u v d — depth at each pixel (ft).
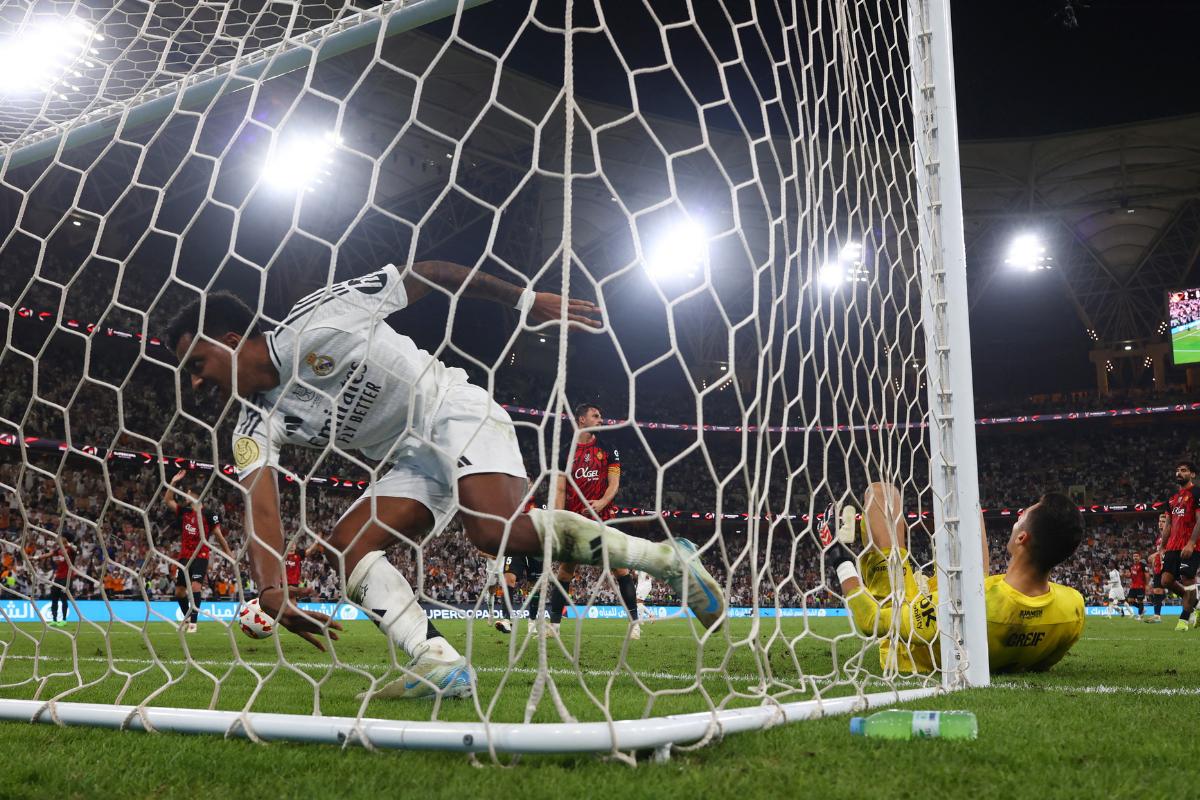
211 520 32.01
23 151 15.25
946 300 11.71
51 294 84.07
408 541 6.76
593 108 93.66
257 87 7.91
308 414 9.14
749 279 114.01
